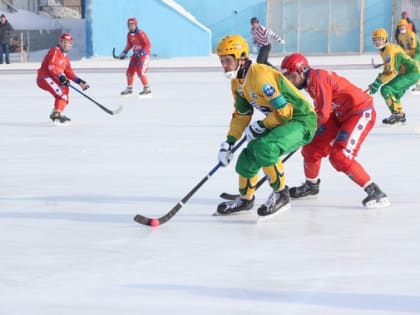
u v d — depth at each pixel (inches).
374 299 346.0
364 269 391.2
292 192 552.4
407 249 427.2
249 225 483.8
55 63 979.3
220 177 639.8
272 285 366.9
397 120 962.1
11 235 464.4
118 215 514.3
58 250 430.9
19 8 3068.4
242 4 2805.1
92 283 372.2
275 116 470.9
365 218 497.7
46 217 510.3
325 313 328.8
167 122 1019.9
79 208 535.5
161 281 374.3
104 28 2664.9
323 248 430.0
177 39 2736.2
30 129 964.6
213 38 2842.0
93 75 1956.2
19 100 1353.3
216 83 1676.9
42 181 633.0
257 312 330.6
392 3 2751.0
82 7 3056.1
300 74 490.6
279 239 449.7
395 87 949.2
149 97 1376.7
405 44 1212.5
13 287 367.6
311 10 2760.8
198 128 956.6
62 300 348.5
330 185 600.7
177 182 620.4
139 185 610.5
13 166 706.2
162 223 484.7
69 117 1091.9
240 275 382.6
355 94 509.0
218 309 335.0
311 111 477.7
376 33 884.6
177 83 1686.8
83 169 685.9
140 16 2691.9
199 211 523.2
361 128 512.4
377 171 657.6
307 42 2778.1
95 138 879.7
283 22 2778.1
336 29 2760.8
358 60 2404.0
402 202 541.6
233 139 495.2
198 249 430.3
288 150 477.7
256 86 464.1
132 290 361.4
